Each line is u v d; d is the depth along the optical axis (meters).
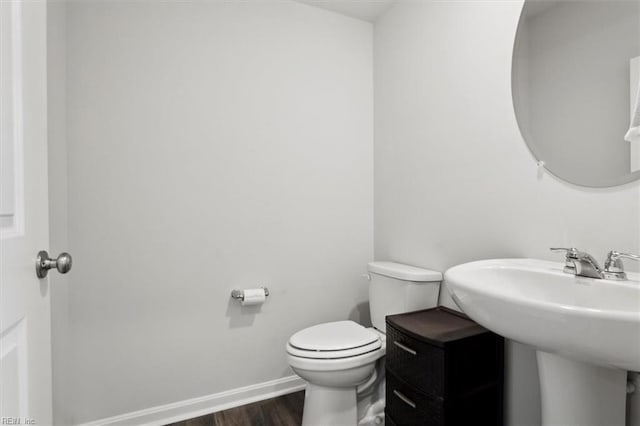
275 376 1.91
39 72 0.72
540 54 1.18
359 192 2.17
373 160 2.21
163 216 1.67
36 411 0.69
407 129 1.87
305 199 2.00
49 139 1.31
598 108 1.02
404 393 1.28
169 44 1.67
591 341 0.62
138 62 1.61
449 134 1.58
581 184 1.07
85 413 1.51
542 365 0.93
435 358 1.13
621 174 0.97
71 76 1.49
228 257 1.80
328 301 2.07
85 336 1.52
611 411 0.88
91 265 1.53
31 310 0.67
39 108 0.72
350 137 2.14
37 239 0.70
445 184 1.60
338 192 2.10
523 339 0.74
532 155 1.22
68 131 1.48
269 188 1.91
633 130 0.93
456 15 1.54
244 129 1.84
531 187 1.22
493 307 0.77
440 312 1.50
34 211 0.69
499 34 1.33
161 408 1.65
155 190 1.65
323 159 2.05
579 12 1.07
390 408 1.37
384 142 2.08
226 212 1.80
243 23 1.84
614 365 0.64
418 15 1.78
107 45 1.56
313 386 1.47
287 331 1.95
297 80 1.98
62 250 1.44
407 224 1.87
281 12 1.93
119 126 1.58
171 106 1.68
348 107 2.13
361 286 2.17
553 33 1.14
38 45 0.72
